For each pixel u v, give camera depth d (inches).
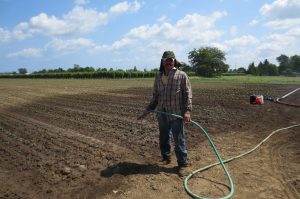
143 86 717.9
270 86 673.6
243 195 115.6
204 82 934.4
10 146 187.0
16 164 154.5
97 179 132.4
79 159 158.6
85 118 275.1
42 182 131.9
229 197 113.1
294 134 199.2
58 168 147.2
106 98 443.8
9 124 256.4
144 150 170.4
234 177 131.3
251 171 137.7
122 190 121.6
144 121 254.1
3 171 145.5
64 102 405.7
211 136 196.9
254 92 504.4
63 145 185.8
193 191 119.2
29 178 136.6
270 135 195.6
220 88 621.3
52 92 577.9
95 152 169.3
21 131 227.5
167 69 135.8
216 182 127.0
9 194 121.7
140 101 398.3
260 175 133.3
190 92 134.9
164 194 117.6
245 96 438.6
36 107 359.9
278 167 142.0
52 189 124.9
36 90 638.5
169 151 146.7
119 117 275.7
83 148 177.9
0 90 650.8
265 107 316.2
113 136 203.9
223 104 346.0
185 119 132.3
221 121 245.1
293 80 1055.6
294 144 176.7
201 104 349.4
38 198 117.8
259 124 230.7
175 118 134.3
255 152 163.8
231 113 283.3
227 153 161.5
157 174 135.2
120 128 228.2
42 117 287.7
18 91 616.4
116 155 162.6
